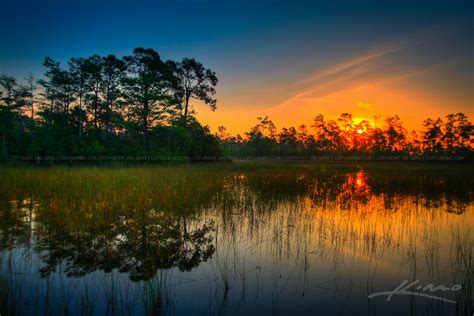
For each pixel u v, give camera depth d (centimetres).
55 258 475
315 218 751
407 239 587
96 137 3127
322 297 364
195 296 363
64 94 3378
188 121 3412
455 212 834
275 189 1237
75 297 356
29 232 595
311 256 497
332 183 1491
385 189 1298
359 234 617
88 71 3216
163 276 419
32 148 2417
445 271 441
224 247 537
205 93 3456
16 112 2938
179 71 3312
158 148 2797
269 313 328
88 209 760
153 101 2848
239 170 2248
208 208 841
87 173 1405
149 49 2775
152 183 1159
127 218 711
